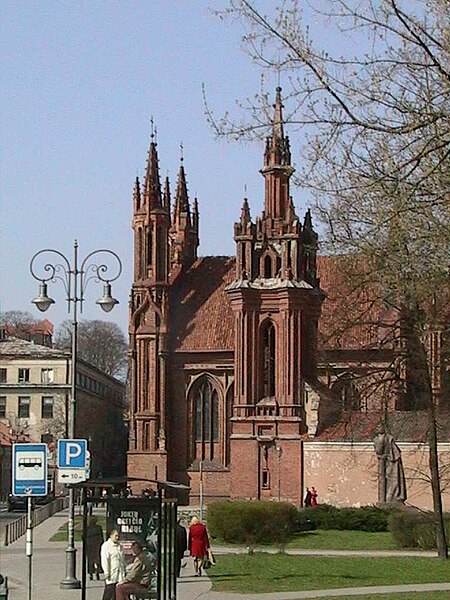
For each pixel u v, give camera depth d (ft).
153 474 378.73
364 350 221.66
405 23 76.23
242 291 357.41
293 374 350.84
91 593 136.87
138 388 384.06
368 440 327.47
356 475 330.34
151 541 114.93
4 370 534.78
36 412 529.86
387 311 225.97
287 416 347.56
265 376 357.41
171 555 124.06
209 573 156.87
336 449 334.03
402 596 125.49
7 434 514.27
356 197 82.48
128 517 115.44
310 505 315.17
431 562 171.53
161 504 111.34
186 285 406.21
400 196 80.23
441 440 307.78
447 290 112.57
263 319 358.64
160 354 383.24
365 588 136.05
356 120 78.54
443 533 181.98
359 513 244.42
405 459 310.04
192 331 389.80
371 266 116.88
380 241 93.66
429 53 76.74
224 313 394.52
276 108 79.51
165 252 390.63
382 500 263.90
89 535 148.05
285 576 151.74
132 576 110.73
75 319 158.92
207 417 383.65
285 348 352.90
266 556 186.91
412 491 308.40
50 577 156.15
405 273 110.42
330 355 254.68
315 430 339.98
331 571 157.69
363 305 223.51
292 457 343.67
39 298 157.99
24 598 130.52
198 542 154.51
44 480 117.60
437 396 218.38
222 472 378.53
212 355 384.47
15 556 190.49
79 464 139.44
